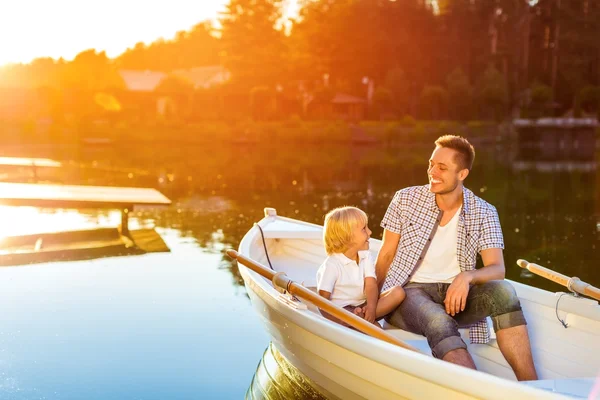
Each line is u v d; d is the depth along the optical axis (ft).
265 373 12.50
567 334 10.46
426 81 151.53
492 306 9.57
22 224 27.86
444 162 10.12
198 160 71.10
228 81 145.89
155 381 12.13
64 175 49.57
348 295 10.84
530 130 123.65
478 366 10.89
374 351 8.39
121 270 20.02
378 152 90.43
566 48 157.48
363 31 149.48
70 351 13.55
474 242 10.39
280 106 144.87
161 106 143.23
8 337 14.29
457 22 155.22
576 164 69.62
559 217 32.22
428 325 9.48
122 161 67.97
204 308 16.34
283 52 152.66
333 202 36.45
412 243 10.60
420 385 7.96
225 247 23.35
